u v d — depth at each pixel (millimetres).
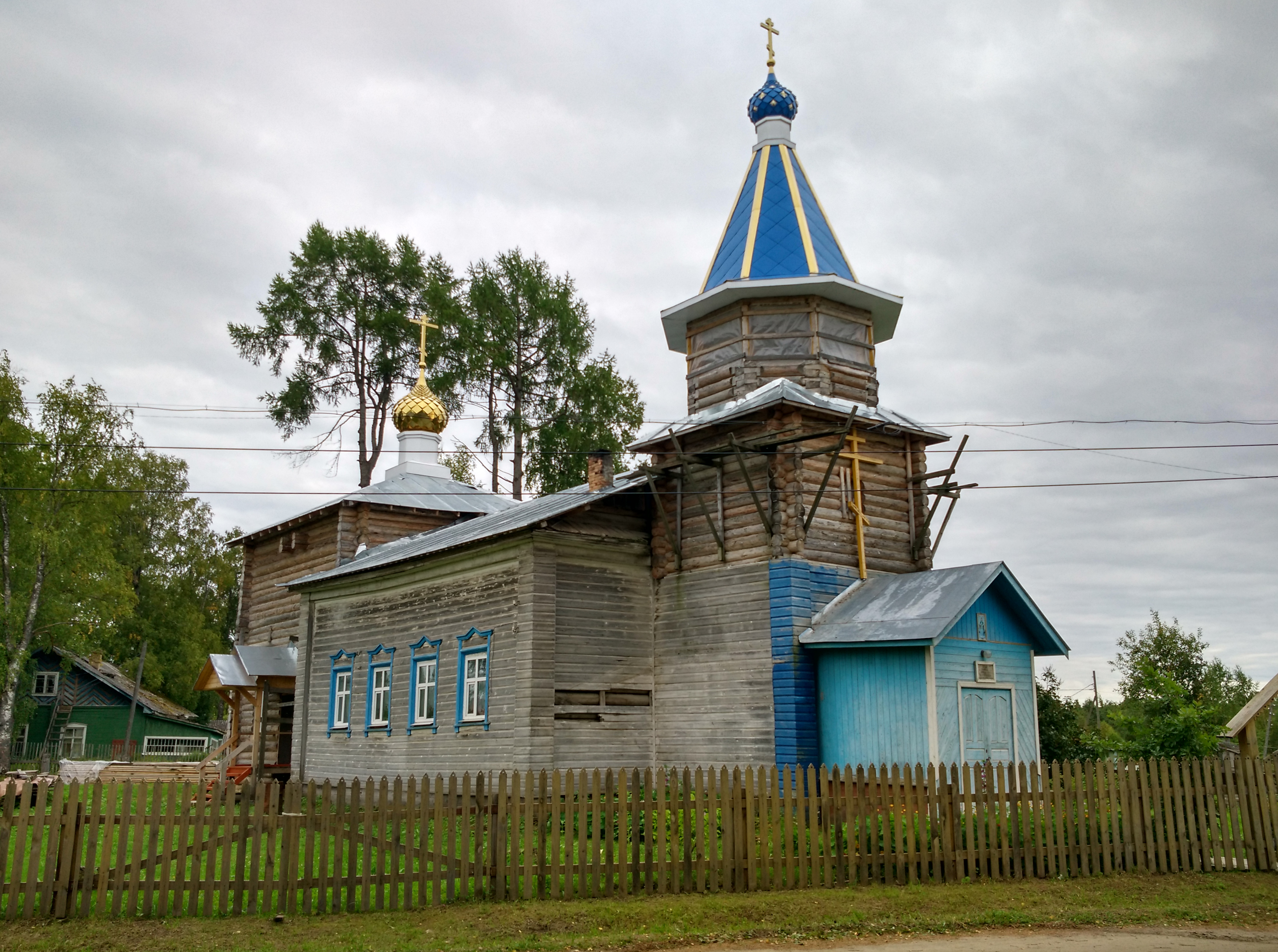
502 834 12984
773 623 20203
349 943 11086
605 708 22047
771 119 26109
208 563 64812
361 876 12430
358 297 46719
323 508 35625
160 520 64312
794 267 24031
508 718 21797
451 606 24656
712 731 21172
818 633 19703
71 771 34094
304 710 30438
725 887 13336
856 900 13062
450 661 24359
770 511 20688
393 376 46750
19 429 43531
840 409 21906
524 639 21594
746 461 21500
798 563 20219
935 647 18203
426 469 39750
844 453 21484
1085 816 15133
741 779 13711
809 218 24875
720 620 21438
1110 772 15367
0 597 44344
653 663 22828
